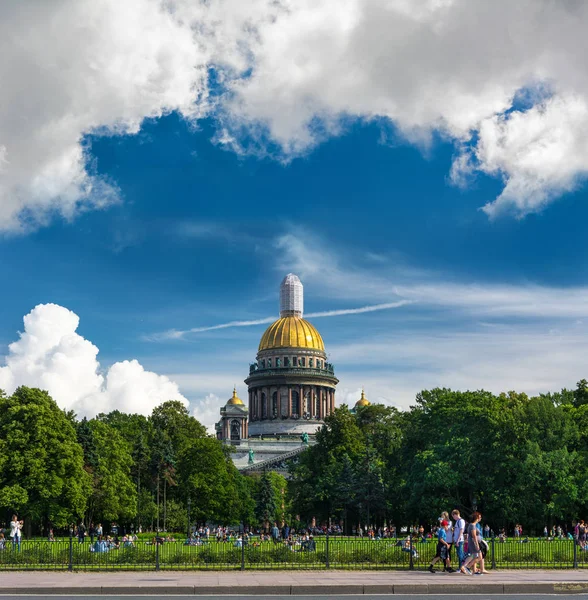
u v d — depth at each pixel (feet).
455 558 193.98
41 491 380.99
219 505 572.92
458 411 431.43
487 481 390.63
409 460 466.70
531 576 166.50
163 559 193.06
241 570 183.32
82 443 457.27
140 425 640.58
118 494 480.64
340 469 546.67
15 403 397.80
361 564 188.96
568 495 376.27
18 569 182.70
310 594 147.02
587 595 145.48
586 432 408.87
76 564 185.98
